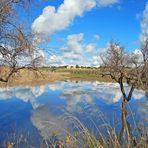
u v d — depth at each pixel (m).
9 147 14.30
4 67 13.30
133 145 4.39
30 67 14.49
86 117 22.17
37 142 16.45
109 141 4.36
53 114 30.55
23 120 26.95
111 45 30.97
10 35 11.16
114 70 29.94
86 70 141.50
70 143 4.66
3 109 34.31
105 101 43.00
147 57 24.00
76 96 49.78
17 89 60.03
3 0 10.14
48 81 88.44
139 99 45.72
